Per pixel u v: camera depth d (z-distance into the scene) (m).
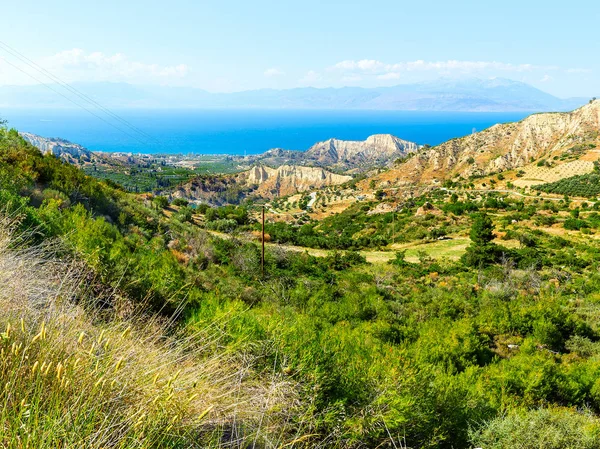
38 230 6.00
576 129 139.38
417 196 104.38
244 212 62.56
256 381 3.20
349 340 6.12
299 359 3.98
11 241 3.66
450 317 20.05
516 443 5.29
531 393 9.92
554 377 10.78
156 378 2.04
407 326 16.89
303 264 31.73
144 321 3.56
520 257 38.72
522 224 56.47
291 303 16.91
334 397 3.78
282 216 99.56
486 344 16.22
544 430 5.62
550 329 17.34
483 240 41.09
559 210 67.38
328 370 4.06
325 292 21.55
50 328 2.14
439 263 39.91
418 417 4.02
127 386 1.95
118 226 19.11
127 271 5.71
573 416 6.88
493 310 19.80
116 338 2.51
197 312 5.36
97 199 20.34
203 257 22.00
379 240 51.50
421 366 5.51
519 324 18.14
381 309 18.50
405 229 58.88
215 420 2.23
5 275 2.54
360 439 3.34
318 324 8.25
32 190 13.99
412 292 28.58
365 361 4.86
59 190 17.56
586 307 23.98
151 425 1.82
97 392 1.80
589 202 73.69
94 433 1.62
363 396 3.89
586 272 35.09
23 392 1.65
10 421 1.49
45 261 3.68
